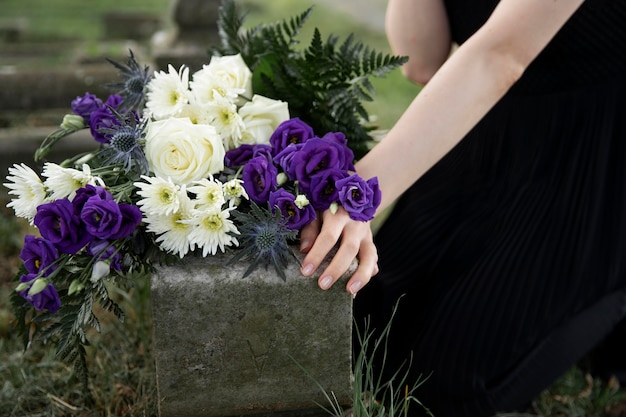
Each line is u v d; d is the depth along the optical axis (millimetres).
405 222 2037
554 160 1926
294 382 1715
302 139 1716
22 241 2746
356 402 1722
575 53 1869
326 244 1643
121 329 2277
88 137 3250
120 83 1854
